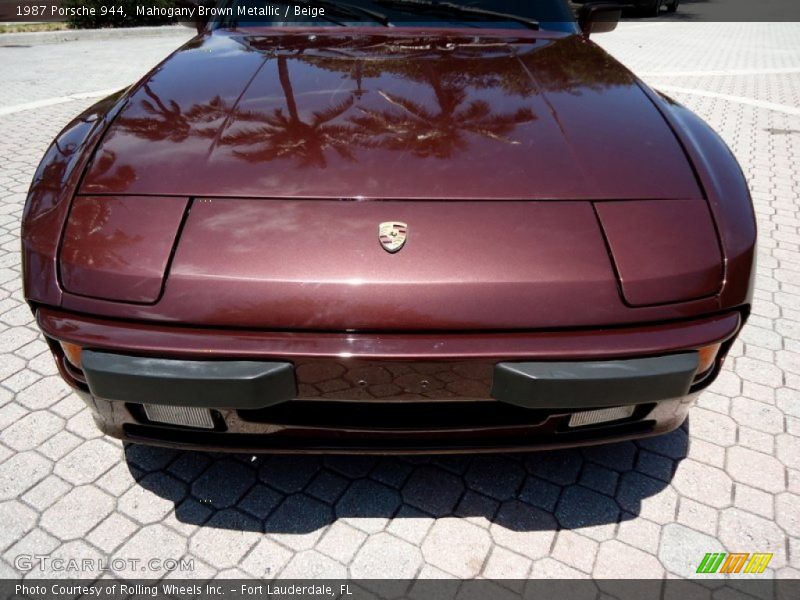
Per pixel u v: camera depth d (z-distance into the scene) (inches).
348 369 52.6
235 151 62.4
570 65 82.9
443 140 63.8
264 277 52.7
